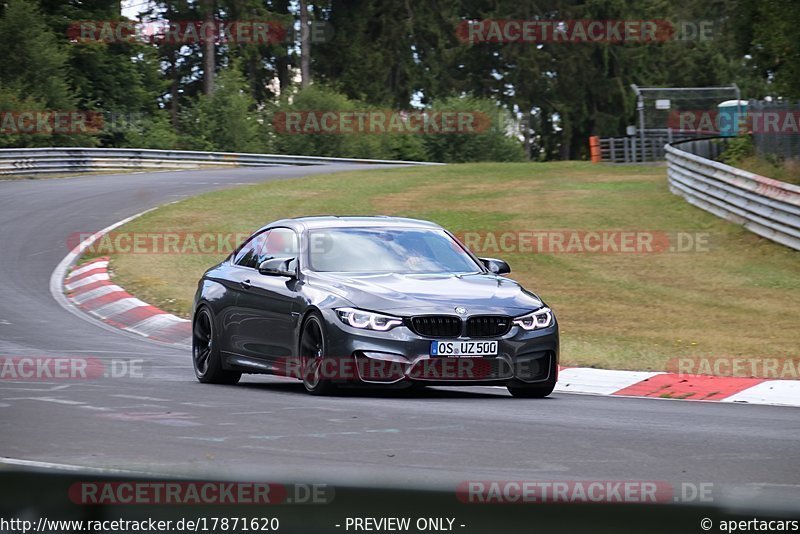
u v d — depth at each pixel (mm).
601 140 183000
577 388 37375
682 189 98562
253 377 41156
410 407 29547
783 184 75750
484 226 87562
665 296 61812
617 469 20500
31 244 82000
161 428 25203
